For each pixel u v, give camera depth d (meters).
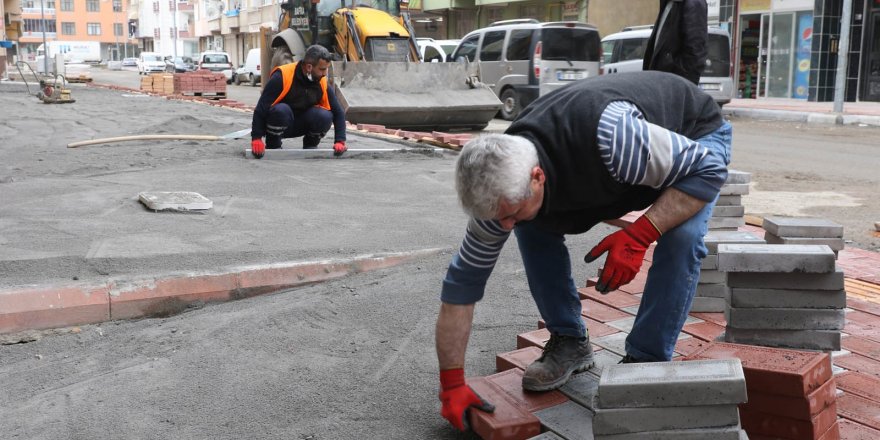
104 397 3.18
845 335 3.56
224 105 19.09
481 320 4.02
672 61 6.27
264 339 3.77
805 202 7.62
